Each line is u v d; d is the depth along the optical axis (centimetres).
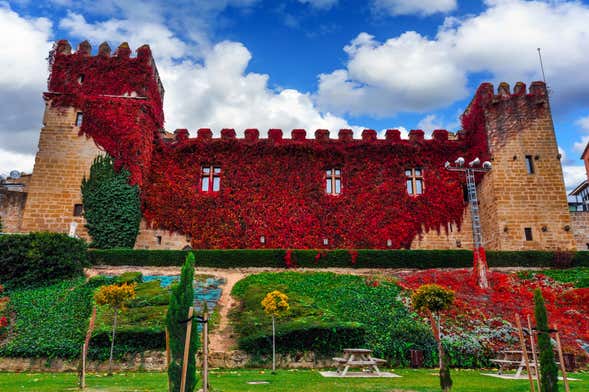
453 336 1563
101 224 2680
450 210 3125
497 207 2858
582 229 3086
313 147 3191
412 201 3119
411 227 3073
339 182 3177
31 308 1747
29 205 2725
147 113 3003
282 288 2064
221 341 1584
